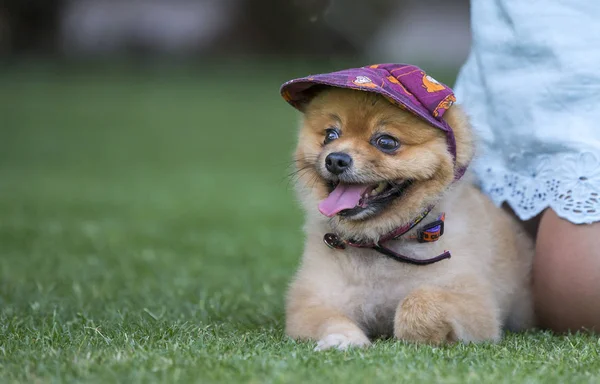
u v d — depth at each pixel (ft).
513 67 18.54
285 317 17.12
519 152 18.40
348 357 13.25
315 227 16.85
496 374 12.33
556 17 17.84
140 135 68.59
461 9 125.80
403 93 15.34
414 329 14.94
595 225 16.52
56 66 108.17
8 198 38.88
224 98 89.71
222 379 11.91
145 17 124.57
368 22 97.50
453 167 15.80
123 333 15.24
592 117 17.25
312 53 106.01
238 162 56.49
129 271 24.32
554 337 16.55
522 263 18.13
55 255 26.63
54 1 114.11
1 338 15.14
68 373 12.20
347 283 16.25
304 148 16.79
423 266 15.81
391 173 15.47
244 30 116.47
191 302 20.33
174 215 35.40
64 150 60.39
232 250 28.04
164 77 103.35
